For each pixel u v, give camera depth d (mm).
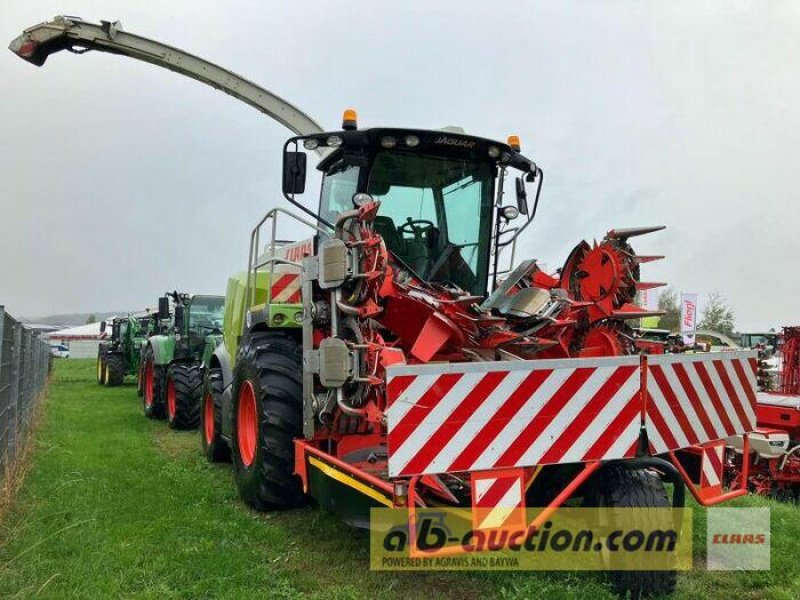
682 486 3369
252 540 4219
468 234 5031
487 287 5156
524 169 5160
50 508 4668
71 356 51219
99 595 3203
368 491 3260
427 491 3205
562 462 3068
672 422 3406
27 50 7812
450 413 2877
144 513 4703
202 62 8367
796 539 4328
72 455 6738
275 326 4855
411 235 4859
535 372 3041
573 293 4641
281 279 5203
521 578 3471
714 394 3652
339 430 4148
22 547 3838
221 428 6777
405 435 2793
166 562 3727
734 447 6699
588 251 4633
